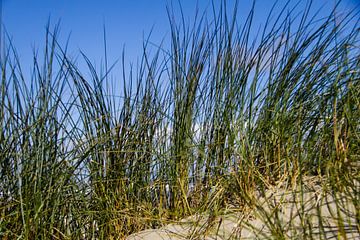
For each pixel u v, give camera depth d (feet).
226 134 6.05
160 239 5.46
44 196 5.70
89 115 6.49
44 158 5.83
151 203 6.37
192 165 6.28
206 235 5.16
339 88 5.60
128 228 6.14
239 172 5.68
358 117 5.52
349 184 4.72
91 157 6.38
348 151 5.26
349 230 4.32
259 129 5.90
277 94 5.89
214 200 5.66
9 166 5.71
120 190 6.38
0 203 5.60
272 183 5.61
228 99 6.03
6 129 5.74
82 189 6.10
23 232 5.41
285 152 5.67
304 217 4.69
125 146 6.52
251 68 6.02
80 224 6.08
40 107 5.86
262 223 4.94
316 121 5.63
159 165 6.45
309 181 5.31
